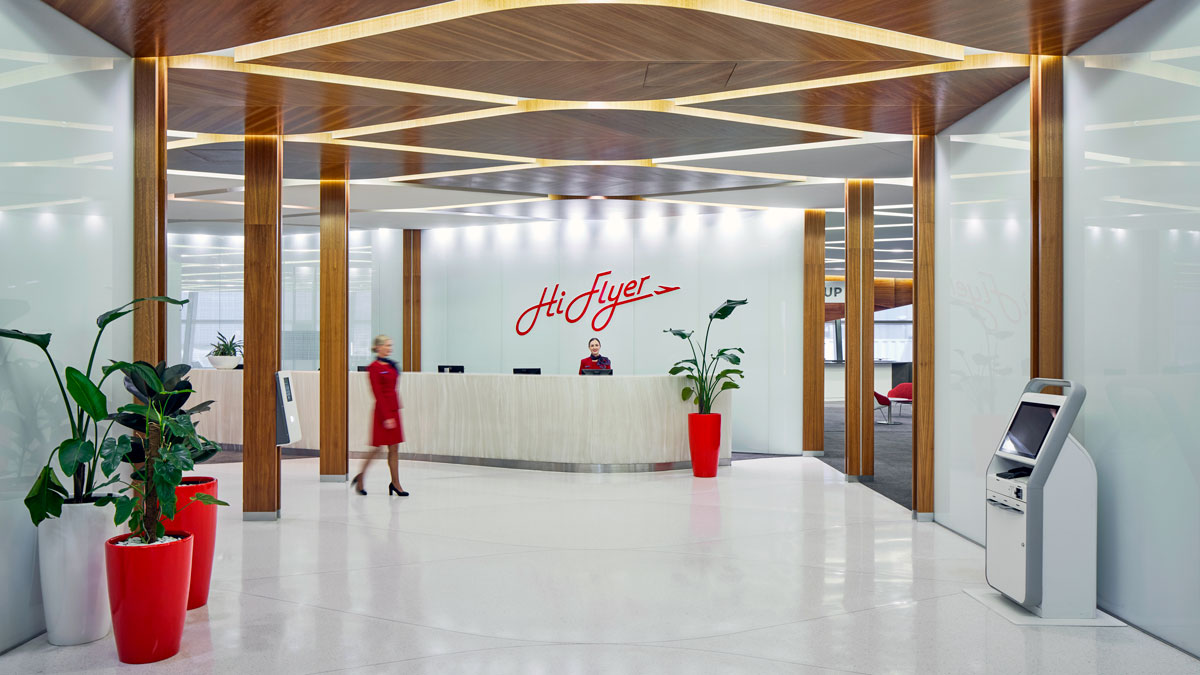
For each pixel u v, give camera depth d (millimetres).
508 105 6871
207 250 15086
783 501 8250
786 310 12250
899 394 16969
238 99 6266
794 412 12172
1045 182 5258
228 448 12242
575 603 4840
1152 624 4281
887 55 5453
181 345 15016
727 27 4977
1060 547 4531
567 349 13680
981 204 6395
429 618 4566
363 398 11586
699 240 12867
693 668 3826
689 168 9195
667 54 5449
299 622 4500
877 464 11000
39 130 4180
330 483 9367
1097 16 4598
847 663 3889
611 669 3816
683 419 10570
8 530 3973
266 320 7230
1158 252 4258
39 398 4191
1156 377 4266
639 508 7867
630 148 8195
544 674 3758
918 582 5289
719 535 6680
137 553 3846
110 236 4867
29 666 3826
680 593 5043
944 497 7043
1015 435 4957
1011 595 4680
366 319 14977
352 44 5223
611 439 10297
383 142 7871
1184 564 4047
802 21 5051
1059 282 5223
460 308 14484
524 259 14000
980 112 6473
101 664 3863
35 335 3789
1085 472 4543
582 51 5375
